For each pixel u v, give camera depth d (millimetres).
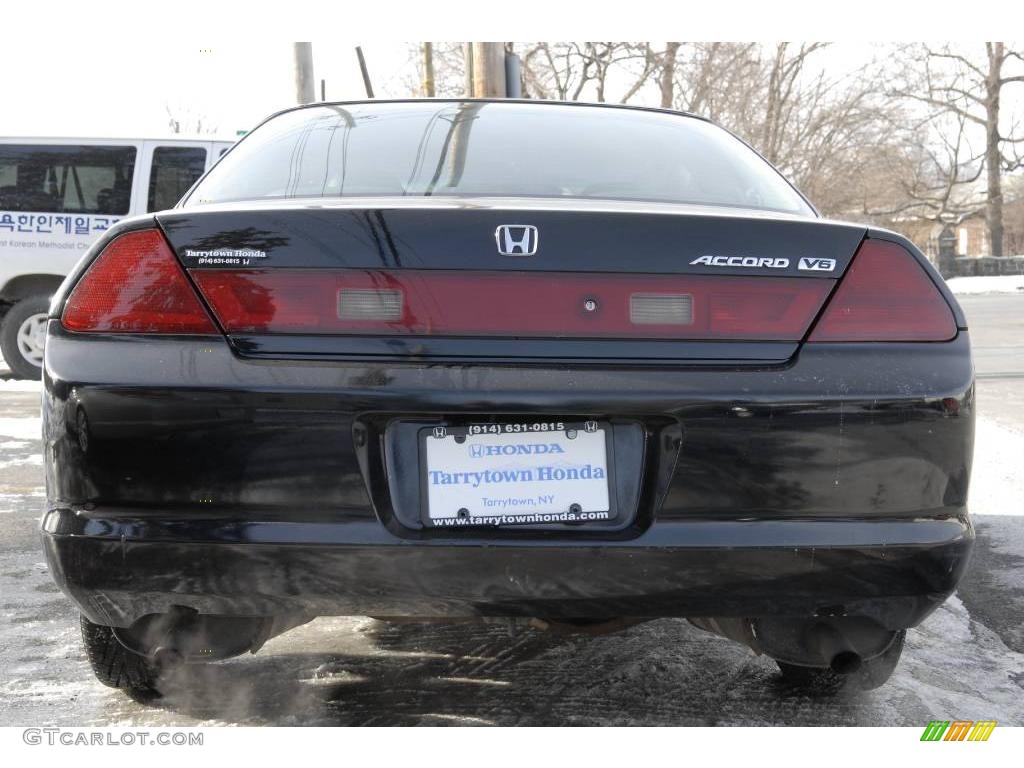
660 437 2133
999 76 45344
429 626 3266
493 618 2176
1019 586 3787
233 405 2084
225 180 2807
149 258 2174
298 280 2121
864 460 2164
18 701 2705
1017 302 23484
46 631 3219
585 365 2107
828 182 34750
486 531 2109
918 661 3076
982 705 2764
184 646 2326
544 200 2506
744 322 2172
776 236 2219
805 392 2143
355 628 3260
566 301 2131
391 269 2121
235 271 2135
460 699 2734
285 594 2094
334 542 2070
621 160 2887
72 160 9133
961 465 2232
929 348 2236
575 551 2086
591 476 2141
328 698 2729
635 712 2668
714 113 29953
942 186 47969
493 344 2104
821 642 2389
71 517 2150
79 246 9078
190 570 2094
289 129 3076
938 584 2197
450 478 2117
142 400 2102
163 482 2104
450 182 2689
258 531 2078
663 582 2115
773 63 30672
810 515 2152
